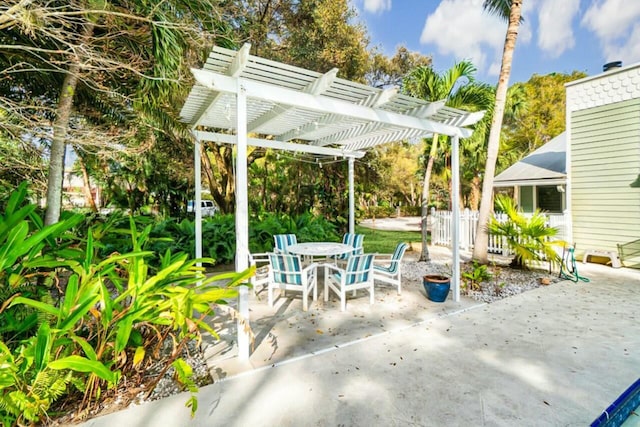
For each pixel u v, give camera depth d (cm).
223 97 394
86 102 475
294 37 858
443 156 1240
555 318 389
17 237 210
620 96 685
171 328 270
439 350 304
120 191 1015
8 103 312
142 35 369
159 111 480
